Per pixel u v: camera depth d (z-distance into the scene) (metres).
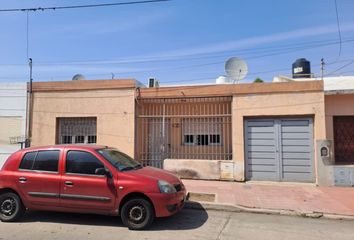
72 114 13.39
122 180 6.62
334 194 9.83
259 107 11.83
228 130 12.52
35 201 6.97
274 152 11.82
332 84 14.87
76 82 13.39
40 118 13.66
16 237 5.98
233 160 11.89
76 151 7.07
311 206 8.46
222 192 9.97
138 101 13.08
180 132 13.03
